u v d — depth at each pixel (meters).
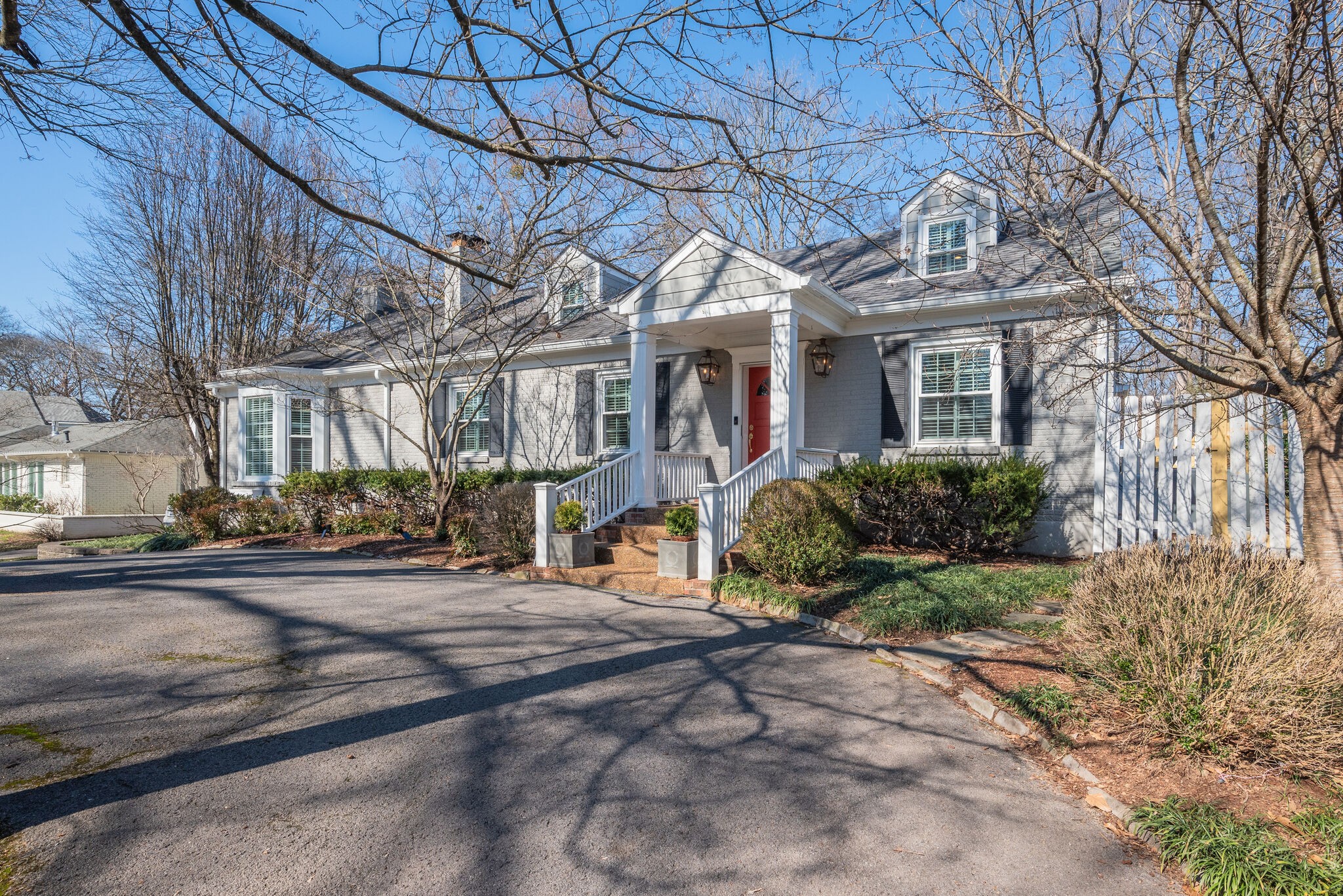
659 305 11.18
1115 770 3.91
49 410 36.62
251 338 21.16
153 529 21.95
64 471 28.45
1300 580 4.64
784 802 3.63
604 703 4.98
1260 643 3.88
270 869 3.00
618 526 10.77
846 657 6.06
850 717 4.77
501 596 8.34
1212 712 3.83
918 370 11.35
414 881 2.94
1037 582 8.14
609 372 14.27
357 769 3.95
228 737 4.36
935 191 11.21
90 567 10.55
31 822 3.35
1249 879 2.89
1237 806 3.48
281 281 20.52
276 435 17.25
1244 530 8.09
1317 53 4.48
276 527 15.88
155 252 20.86
